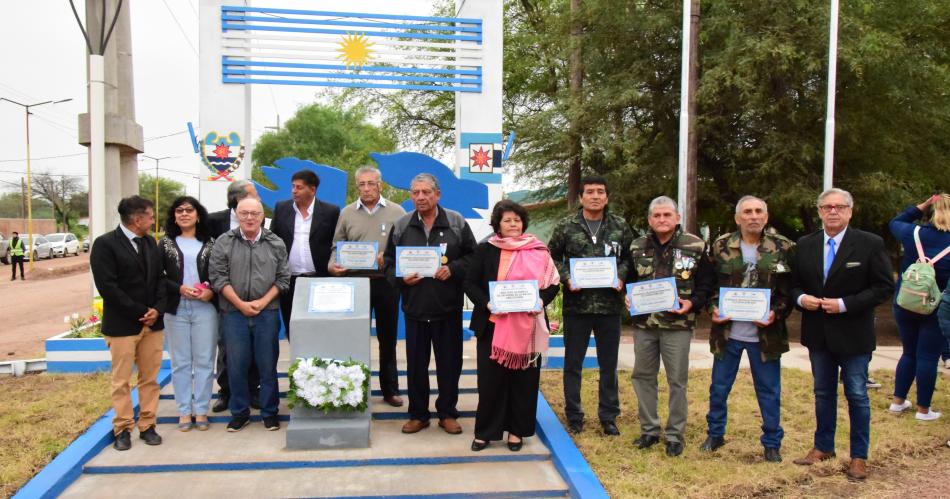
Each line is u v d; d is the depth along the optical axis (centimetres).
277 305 518
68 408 573
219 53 799
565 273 507
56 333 1124
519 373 480
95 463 452
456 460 473
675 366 482
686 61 880
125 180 1004
